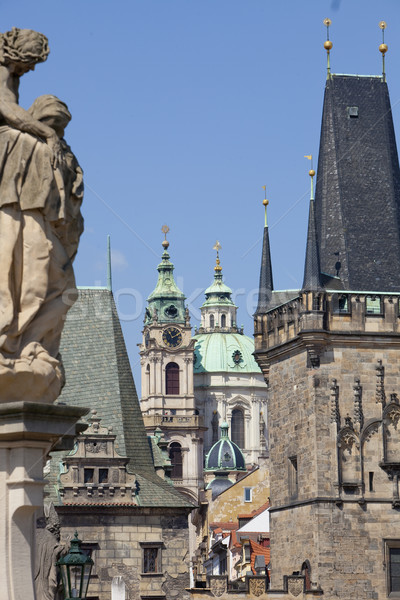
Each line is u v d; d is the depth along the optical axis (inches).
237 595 6254.9
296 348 6658.5
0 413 629.0
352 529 6378.0
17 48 660.1
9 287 633.0
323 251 6884.8
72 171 653.3
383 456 6461.6
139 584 6230.3
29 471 641.0
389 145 7106.3
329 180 7032.5
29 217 634.8
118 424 6624.0
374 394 6535.4
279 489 6815.9
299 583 6279.5
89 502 6254.9
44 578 893.8
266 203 7347.4
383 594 6333.7
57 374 650.8
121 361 6835.6
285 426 6786.4
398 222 6943.9
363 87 7204.7
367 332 6555.1
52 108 653.9
